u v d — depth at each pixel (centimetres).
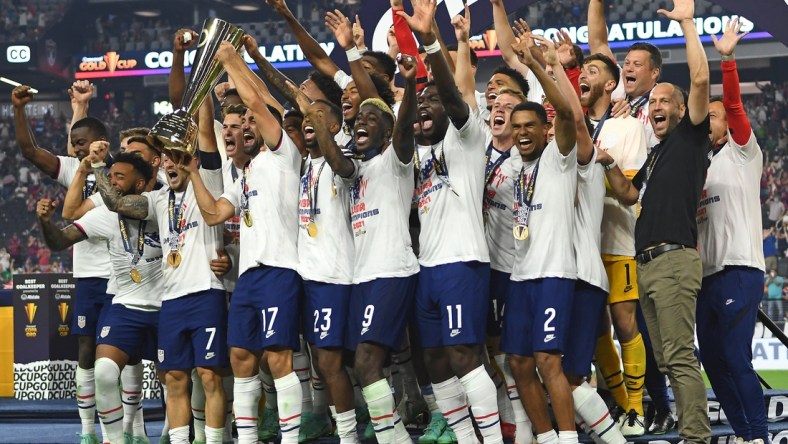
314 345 608
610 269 644
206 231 643
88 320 762
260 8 3497
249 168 623
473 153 583
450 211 578
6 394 1191
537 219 574
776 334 796
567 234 571
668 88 600
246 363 612
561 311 562
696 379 574
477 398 571
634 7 2802
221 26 632
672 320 576
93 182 777
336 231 602
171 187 651
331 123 627
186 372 647
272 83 646
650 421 684
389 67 711
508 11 839
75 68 3475
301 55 3086
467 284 570
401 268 580
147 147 689
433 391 620
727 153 627
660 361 599
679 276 576
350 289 599
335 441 680
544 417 580
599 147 655
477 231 578
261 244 608
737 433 640
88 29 3491
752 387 616
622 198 604
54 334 1130
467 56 652
